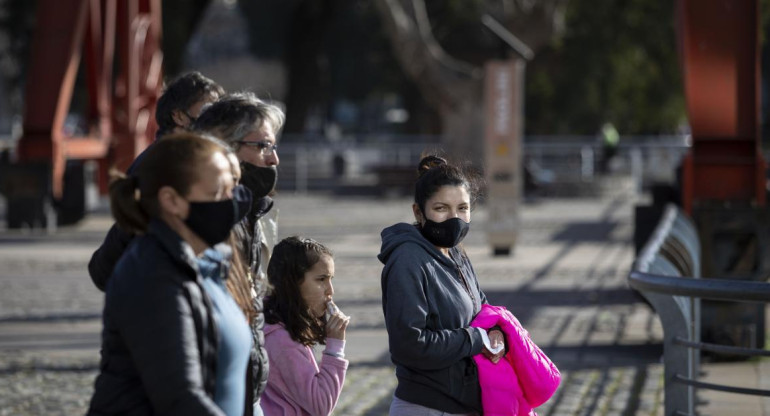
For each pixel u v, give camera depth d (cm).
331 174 7619
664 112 7581
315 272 841
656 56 7350
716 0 2045
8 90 9294
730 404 1524
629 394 1580
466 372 798
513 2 5862
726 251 1964
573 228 4412
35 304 2364
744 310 1861
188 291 567
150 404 571
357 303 2405
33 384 1623
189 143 582
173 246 567
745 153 2003
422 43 6028
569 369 1755
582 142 7175
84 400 1526
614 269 3080
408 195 6209
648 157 6825
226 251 622
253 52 10512
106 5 4241
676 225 1798
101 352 589
